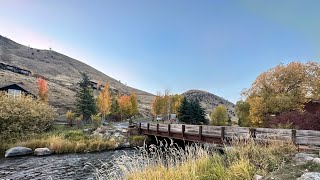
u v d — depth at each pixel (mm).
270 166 6996
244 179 6289
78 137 27781
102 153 22672
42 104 33125
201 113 55438
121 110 65000
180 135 23094
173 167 7344
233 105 172750
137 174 6902
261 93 37031
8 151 20625
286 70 36000
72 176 14133
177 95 76000
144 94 156750
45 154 21625
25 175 14461
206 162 7699
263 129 13227
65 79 122000
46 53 165750
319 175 5297
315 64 35812
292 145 9070
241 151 8148
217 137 17594
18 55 141750
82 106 49219
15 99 28656
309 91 35656
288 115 25203
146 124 31516
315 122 22422
